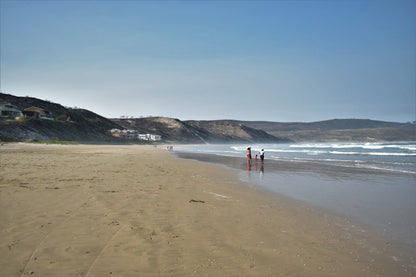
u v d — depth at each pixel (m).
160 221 5.58
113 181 10.55
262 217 6.23
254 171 16.58
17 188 8.22
